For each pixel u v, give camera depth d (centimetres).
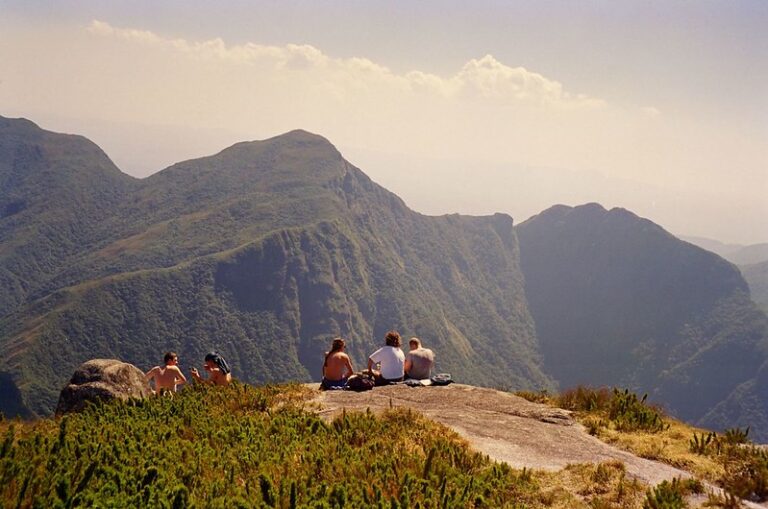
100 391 1450
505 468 992
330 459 955
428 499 814
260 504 746
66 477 723
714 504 899
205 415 1253
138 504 720
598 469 1012
